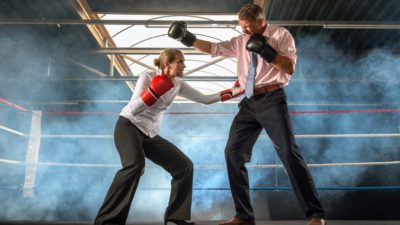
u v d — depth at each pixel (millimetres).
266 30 2084
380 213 5160
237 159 2107
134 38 4883
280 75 2008
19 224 2660
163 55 2082
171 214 2146
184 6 4004
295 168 1925
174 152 2170
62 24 4023
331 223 2592
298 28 4277
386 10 3848
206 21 3736
